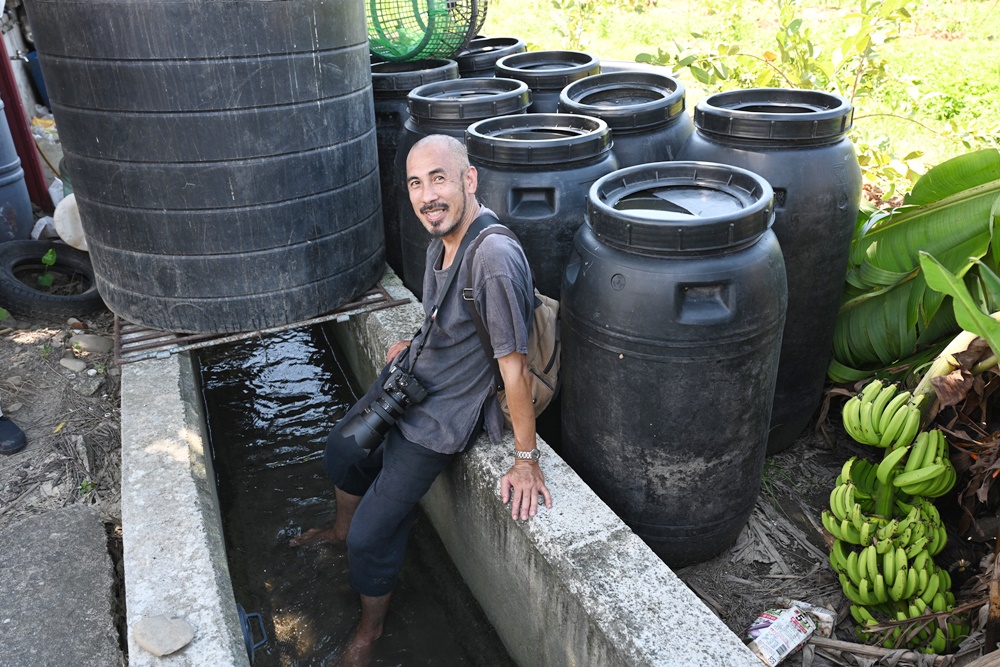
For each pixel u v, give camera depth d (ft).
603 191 8.25
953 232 9.72
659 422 7.80
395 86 13.35
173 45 9.05
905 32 29.91
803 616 7.88
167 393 10.04
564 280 8.20
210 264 10.41
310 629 9.27
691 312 7.28
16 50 21.38
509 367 7.38
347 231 11.16
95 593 7.75
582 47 24.68
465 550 9.52
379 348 11.02
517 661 8.69
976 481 8.13
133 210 10.11
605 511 7.63
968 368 7.98
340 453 9.21
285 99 9.79
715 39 20.29
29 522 8.68
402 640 9.23
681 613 6.45
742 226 7.13
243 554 10.14
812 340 9.78
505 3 34.60
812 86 14.67
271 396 13.51
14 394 10.87
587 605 6.60
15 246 13.66
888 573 7.62
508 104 11.19
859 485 8.75
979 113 19.86
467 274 7.42
